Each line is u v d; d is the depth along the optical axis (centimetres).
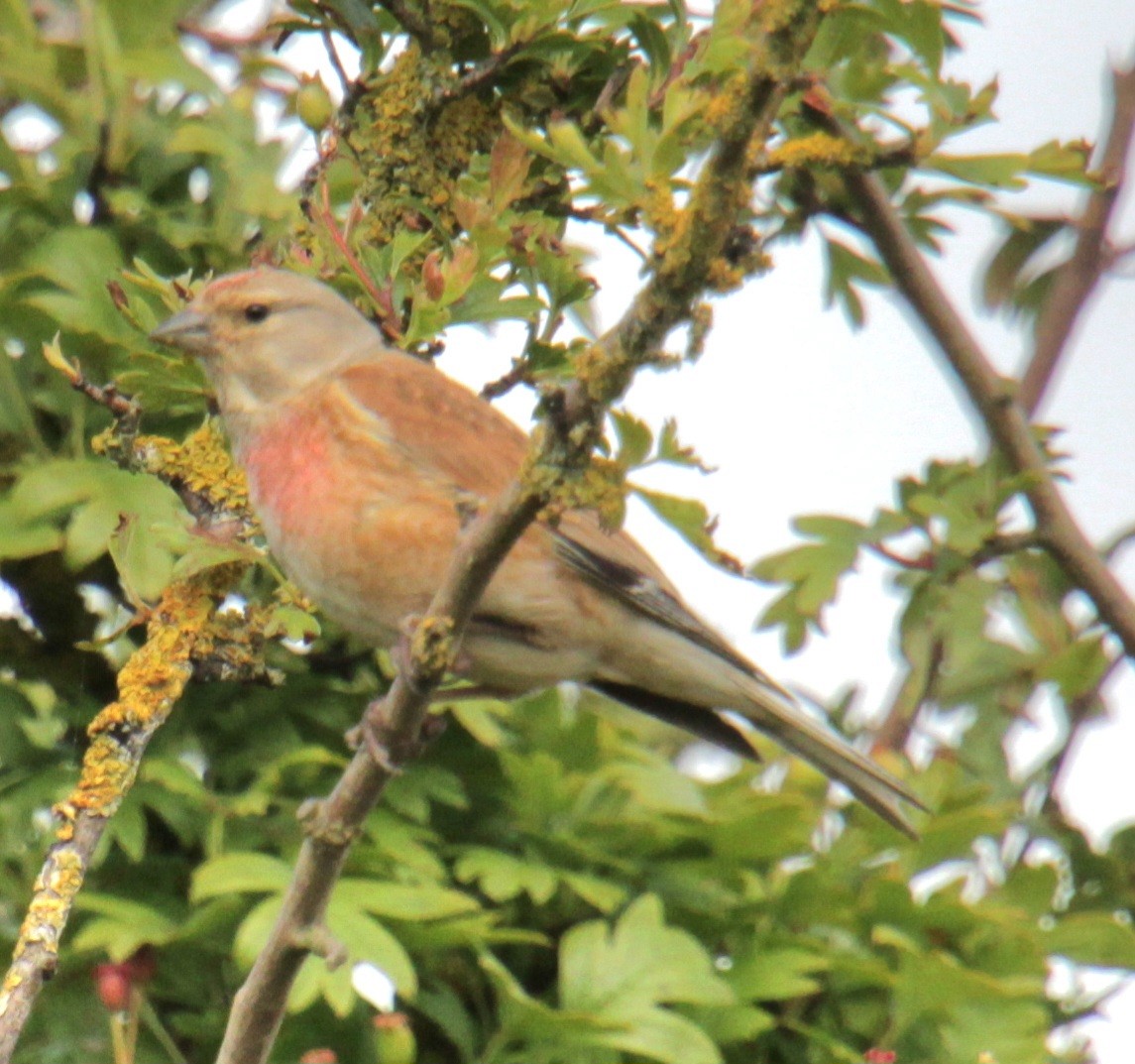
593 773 774
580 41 693
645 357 494
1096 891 880
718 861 755
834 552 891
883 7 694
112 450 698
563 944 706
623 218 701
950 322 913
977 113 678
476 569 551
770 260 496
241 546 669
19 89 792
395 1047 669
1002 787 948
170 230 786
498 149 649
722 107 469
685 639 741
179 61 789
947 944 764
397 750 584
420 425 723
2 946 704
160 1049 710
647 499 584
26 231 776
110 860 720
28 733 742
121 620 765
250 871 673
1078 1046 805
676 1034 684
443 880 723
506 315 673
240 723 735
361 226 715
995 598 1011
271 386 728
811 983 716
